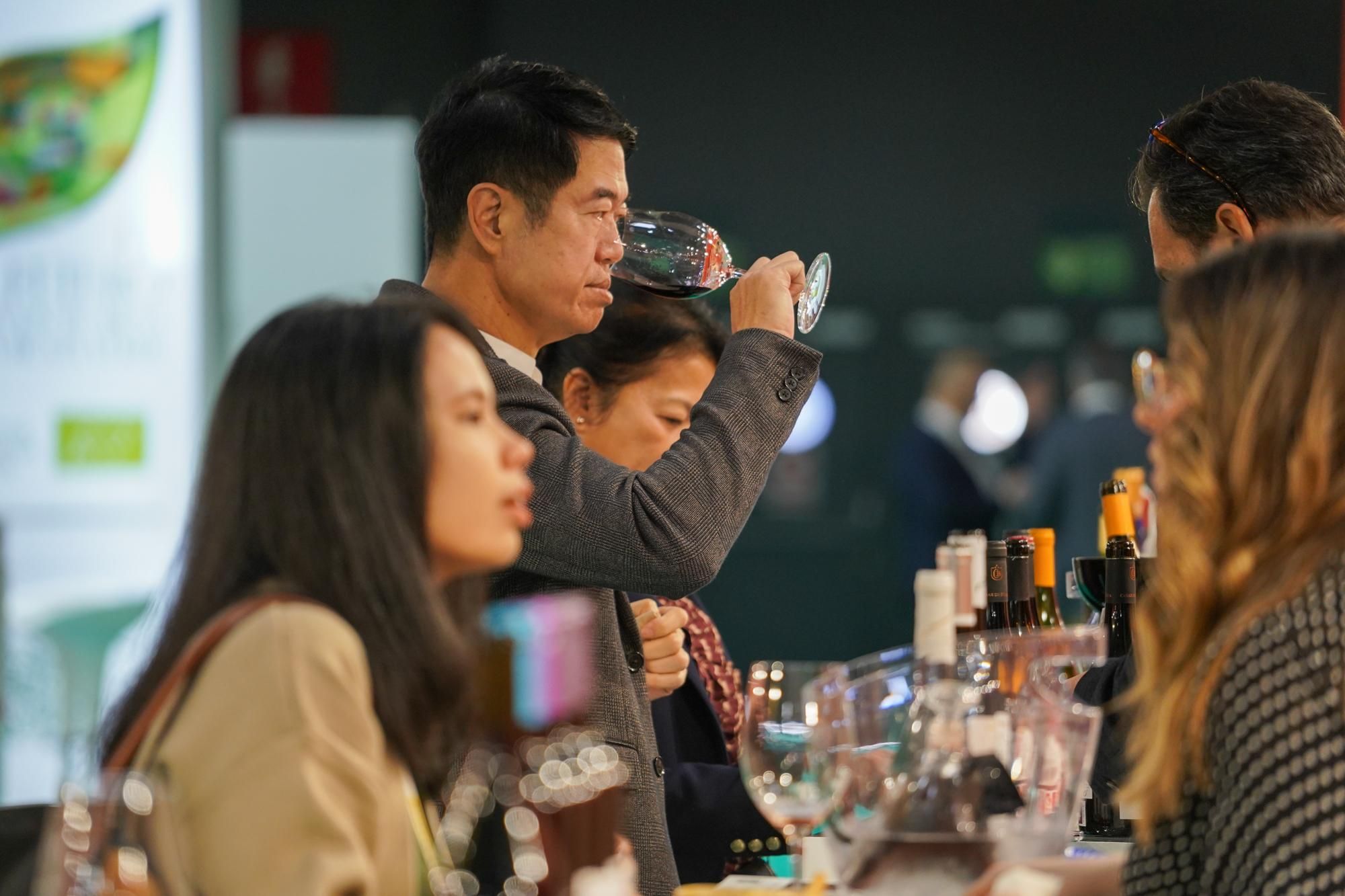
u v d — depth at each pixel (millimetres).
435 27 11547
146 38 7609
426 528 2090
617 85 12070
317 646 1862
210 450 2100
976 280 12000
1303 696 1900
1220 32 11641
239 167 9594
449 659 2043
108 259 7543
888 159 12031
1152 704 2082
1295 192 3236
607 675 3084
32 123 7457
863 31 12016
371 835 1835
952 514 11719
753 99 12055
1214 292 2145
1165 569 2102
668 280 3652
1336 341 2047
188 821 1802
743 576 12266
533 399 3137
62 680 7383
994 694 2268
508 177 3207
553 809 1872
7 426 7406
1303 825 1862
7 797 7285
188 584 2039
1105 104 11852
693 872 3426
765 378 3172
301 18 11406
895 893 2193
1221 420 2088
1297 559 1982
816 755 2268
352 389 2062
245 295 9617
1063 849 2262
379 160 9695
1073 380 11922
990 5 11906
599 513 2996
